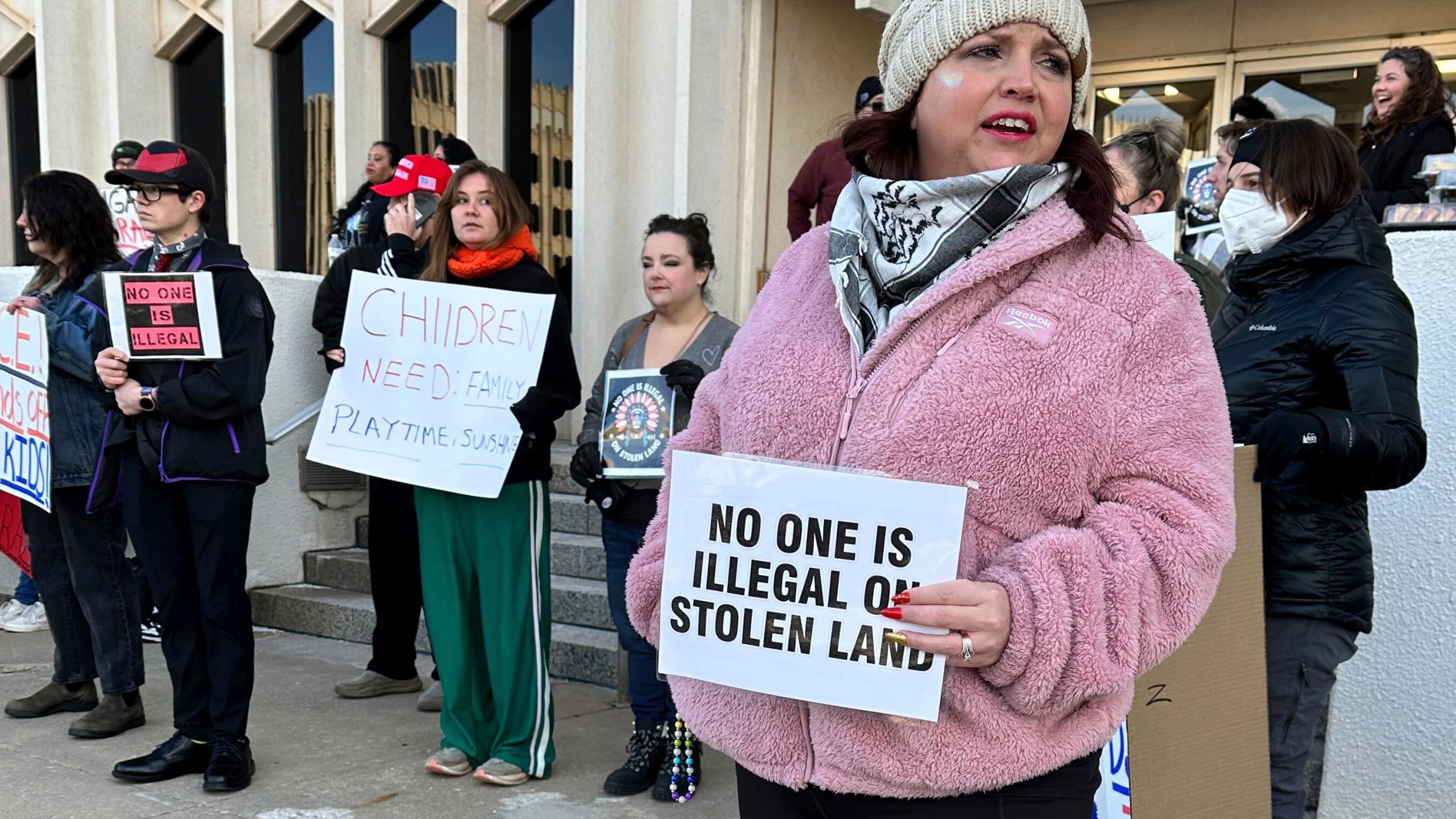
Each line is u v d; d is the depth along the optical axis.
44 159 9.25
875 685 1.25
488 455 3.49
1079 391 1.21
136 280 3.32
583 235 6.53
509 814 3.34
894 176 1.47
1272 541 2.27
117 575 4.06
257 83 8.62
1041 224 1.25
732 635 1.34
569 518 5.64
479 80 7.18
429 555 3.63
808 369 1.39
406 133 8.05
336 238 6.28
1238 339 2.36
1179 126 3.63
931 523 1.23
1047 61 1.33
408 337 3.71
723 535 1.34
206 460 3.33
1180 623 1.21
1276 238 2.35
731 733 1.38
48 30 9.13
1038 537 1.21
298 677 4.84
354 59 7.77
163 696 4.53
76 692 4.34
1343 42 6.18
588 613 4.95
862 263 1.41
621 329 3.90
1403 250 2.84
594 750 3.90
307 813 3.32
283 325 5.85
